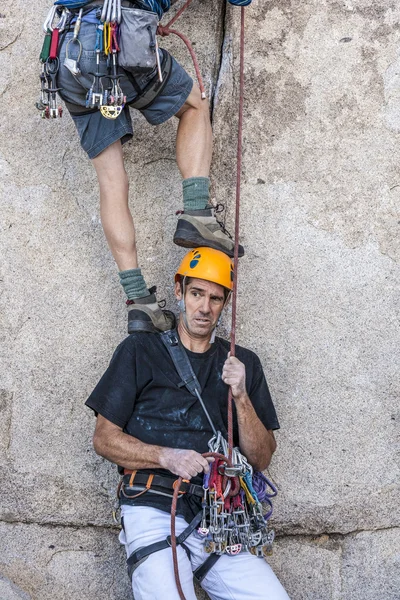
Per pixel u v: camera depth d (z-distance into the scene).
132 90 5.71
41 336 6.33
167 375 5.64
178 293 5.87
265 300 6.36
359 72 6.57
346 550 6.25
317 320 6.37
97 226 6.43
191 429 5.56
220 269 5.66
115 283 6.38
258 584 5.31
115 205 5.89
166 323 5.98
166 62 5.75
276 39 6.58
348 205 6.46
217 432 5.55
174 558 5.06
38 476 6.21
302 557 6.23
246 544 5.35
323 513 6.21
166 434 5.53
